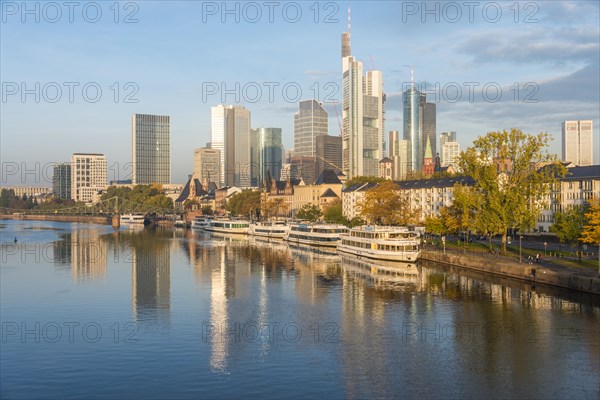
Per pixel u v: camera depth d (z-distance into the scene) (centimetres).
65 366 7594
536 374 7281
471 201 15412
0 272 15550
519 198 14575
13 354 8075
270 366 7556
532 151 14775
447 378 7156
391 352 8106
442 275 14262
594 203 14138
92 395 6669
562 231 14375
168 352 8131
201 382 7025
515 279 13062
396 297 11619
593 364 7606
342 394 6669
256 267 16325
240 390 6788
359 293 12088
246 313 10388
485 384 6969
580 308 10369
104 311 10619
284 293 12194
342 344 8475
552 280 11975
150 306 11012
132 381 7075
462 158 15638
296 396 6612
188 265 16850
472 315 10025
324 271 15362
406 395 6650
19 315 10362
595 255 14750
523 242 18938
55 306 11062
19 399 6569
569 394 6688
